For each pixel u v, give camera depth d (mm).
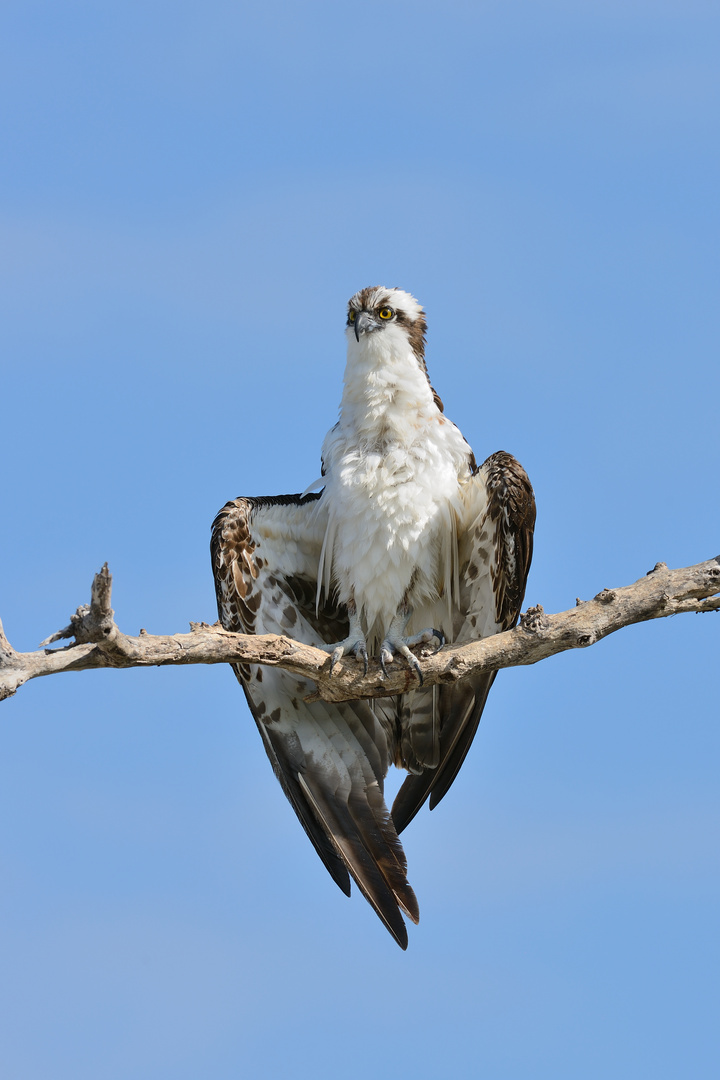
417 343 13906
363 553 13141
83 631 9477
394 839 13055
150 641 10328
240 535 13211
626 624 11672
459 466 13375
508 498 12383
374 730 13625
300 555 13906
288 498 13719
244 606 13234
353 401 13562
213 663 11055
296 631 13562
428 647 12844
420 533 13078
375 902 12711
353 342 13633
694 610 11727
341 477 13219
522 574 12539
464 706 13484
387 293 13812
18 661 9297
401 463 13078
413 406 13297
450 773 13680
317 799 13297
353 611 13344
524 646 11664
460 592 13469
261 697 13469
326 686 12211
